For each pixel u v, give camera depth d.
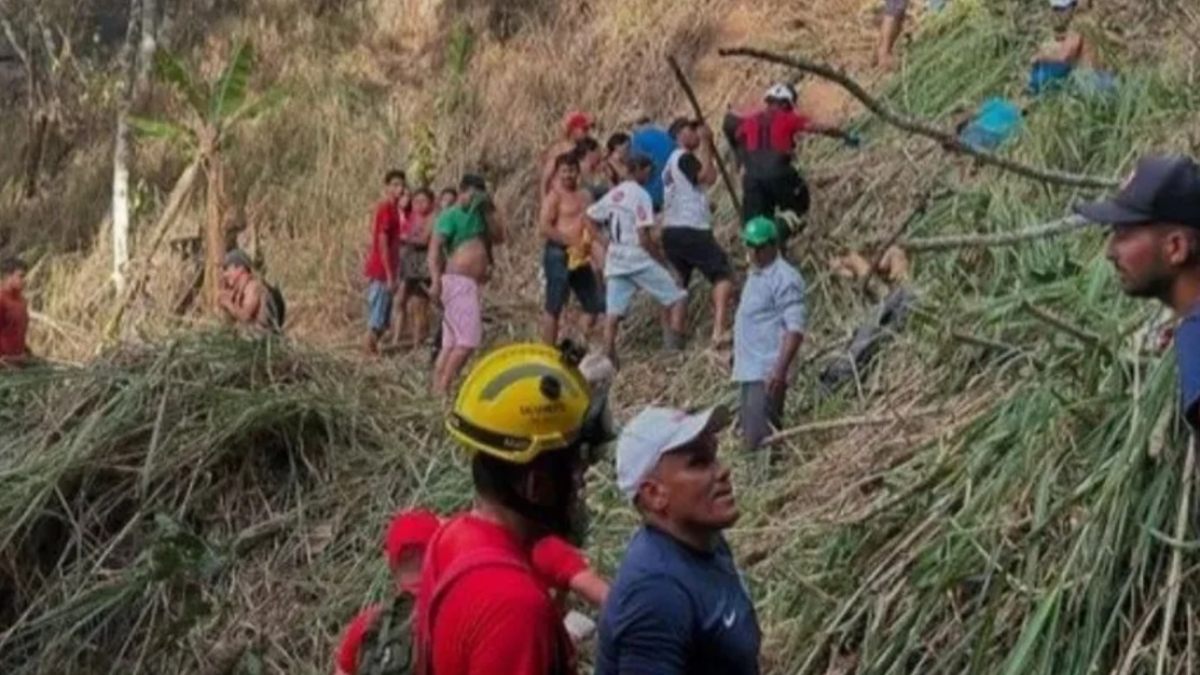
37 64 22.14
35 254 20.27
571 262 14.03
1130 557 5.81
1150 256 4.34
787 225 13.05
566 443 3.86
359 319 18.27
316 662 8.84
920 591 6.63
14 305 13.15
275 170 20.11
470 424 3.86
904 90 15.20
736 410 10.62
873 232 12.73
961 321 8.79
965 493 6.87
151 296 19.09
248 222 19.52
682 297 13.36
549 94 20.00
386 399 10.76
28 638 9.62
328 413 10.27
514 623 3.68
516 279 17.47
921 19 16.98
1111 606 5.80
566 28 20.91
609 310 13.29
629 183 13.32
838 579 7.14
